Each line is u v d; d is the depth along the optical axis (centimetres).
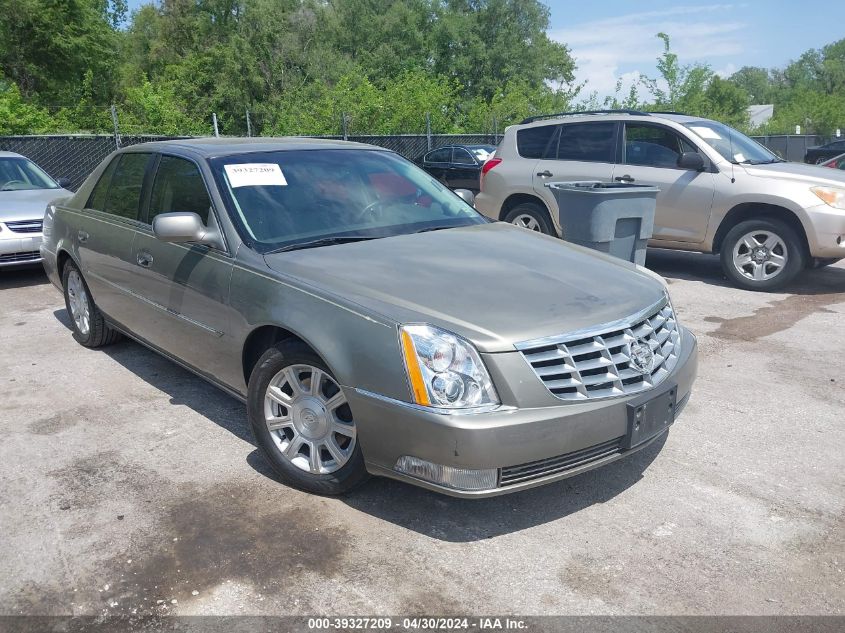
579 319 309
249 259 370
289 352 336
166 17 5103
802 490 351
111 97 3753
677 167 801
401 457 299
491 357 287
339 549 304
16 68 3284
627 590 277
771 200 745
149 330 463
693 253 1004
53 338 611
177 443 405
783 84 11450
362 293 321
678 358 351
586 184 695
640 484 357
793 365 527
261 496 346
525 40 5319
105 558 298
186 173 435
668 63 2931
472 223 447
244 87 4144
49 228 601
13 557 300
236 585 281
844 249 727
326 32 4628
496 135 2273
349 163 457
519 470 291
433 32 5128
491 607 268
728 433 414
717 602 270
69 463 382
